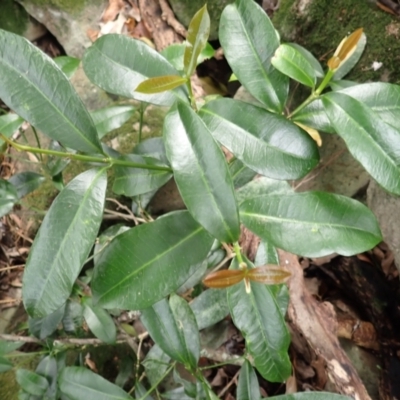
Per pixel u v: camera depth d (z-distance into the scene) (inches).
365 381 22.0
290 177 10.8
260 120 11.1
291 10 23.6
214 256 19.7
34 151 11.0
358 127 10.2
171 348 15.3
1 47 10.6
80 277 24.1
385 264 22.2
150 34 31.4
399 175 9.6
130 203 26.9
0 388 26.0
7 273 29.5
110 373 26.7
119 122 19.2
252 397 15.1
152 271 10.9
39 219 28.9
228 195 9.6
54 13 33.3
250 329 11.6
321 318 18.5
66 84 11.0
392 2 20.4
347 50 10.6
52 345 20.0
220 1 28.4
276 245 10.6
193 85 27.5
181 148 9.8
